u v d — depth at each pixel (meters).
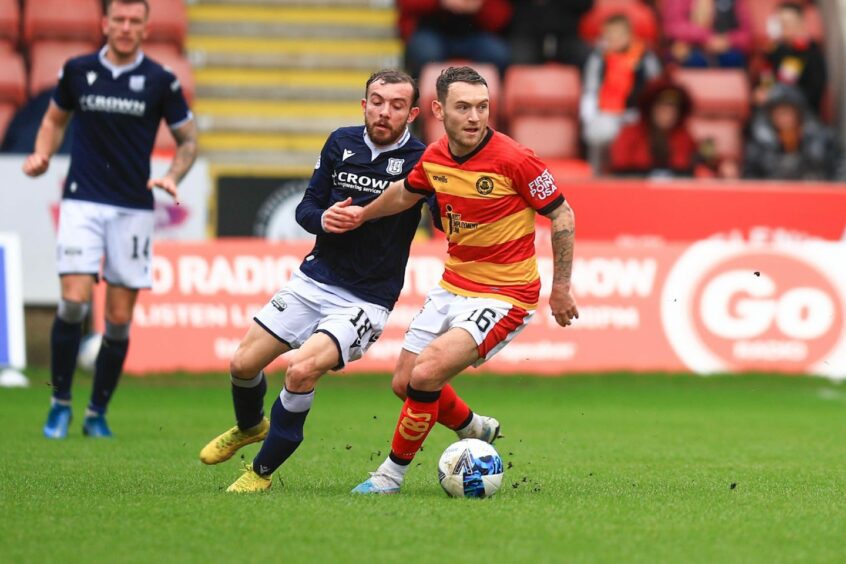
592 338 49.41
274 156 63.16
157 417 38.84
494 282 22.81
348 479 25.25
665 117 55.97
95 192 32.41
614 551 17.56
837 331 50.38
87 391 45.31
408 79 23.31
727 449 32.12
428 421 22.50
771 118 59.38
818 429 37.53
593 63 61.94
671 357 49.62
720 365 49.88
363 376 48.47
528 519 19.89
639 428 37.38
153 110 32.44
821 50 65.56
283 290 23.91
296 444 22.72
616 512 20.83
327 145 23.95
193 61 65.62
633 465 28.41
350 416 39.62
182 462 27.92
